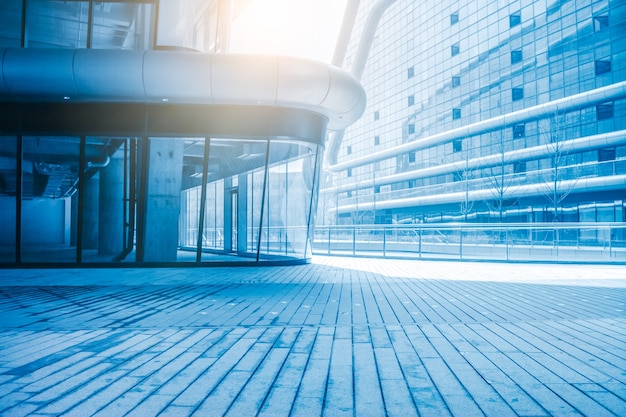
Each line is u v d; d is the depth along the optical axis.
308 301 7.18
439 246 17.78
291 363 3.81
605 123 40.72
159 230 13.03
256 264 13.59
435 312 6.20
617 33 41.16
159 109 12.71
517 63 51.03
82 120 12.65
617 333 4.88
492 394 3.04
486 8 55.41
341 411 2.77
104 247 15.80
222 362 3.85
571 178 40.56
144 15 13.72
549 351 4.14
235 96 11.92
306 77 11.93
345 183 84.31
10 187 12.73
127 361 3.90
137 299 7.42
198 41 14.17
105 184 15.91
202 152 13.30
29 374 3.53
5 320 5.73
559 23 46.34
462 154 56.00
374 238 21.09
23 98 12.13
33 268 12.89
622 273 11.65
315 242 22.89
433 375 3.46
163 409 2.80
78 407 2.84
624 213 36.75
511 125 48.44
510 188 43.38
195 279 10.37
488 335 4.81
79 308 6.59
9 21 13.96
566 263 14.68
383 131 76.38
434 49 64.56
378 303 6.98
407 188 65.50
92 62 11.37
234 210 14.70
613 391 3.08
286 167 13.70
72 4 13.75
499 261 15.43
